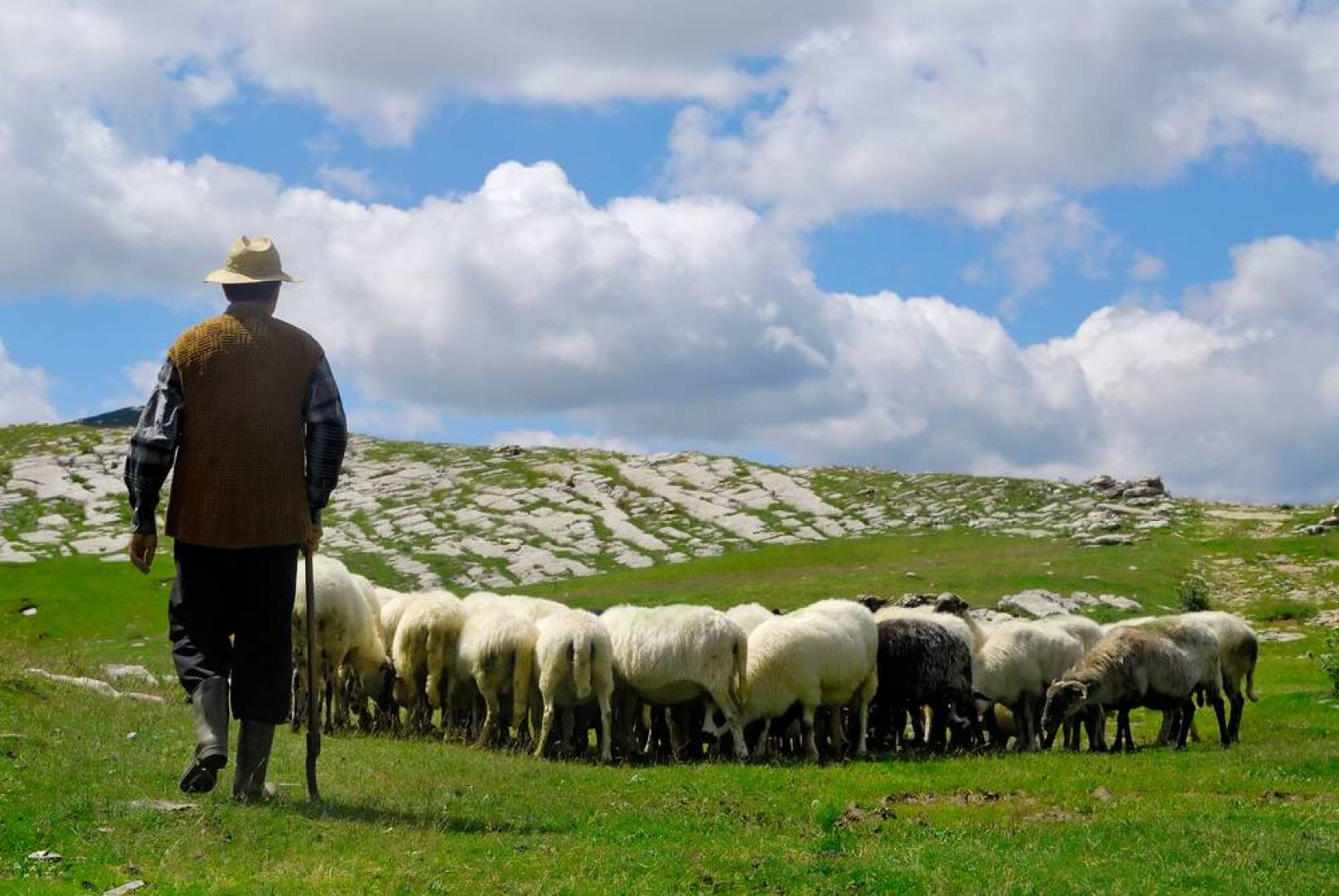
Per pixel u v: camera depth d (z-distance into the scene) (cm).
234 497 1052
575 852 1023
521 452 11431
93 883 836
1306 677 3750
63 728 1381
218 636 1079
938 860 1054
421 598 2291
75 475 10119
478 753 1845
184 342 1065
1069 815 1353
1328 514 7994
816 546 7906
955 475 9994
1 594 6338
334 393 1102
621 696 2155
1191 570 6662
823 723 2248
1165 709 2191
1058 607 5616
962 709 2266
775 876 978
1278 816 1305
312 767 1139
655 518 9144
